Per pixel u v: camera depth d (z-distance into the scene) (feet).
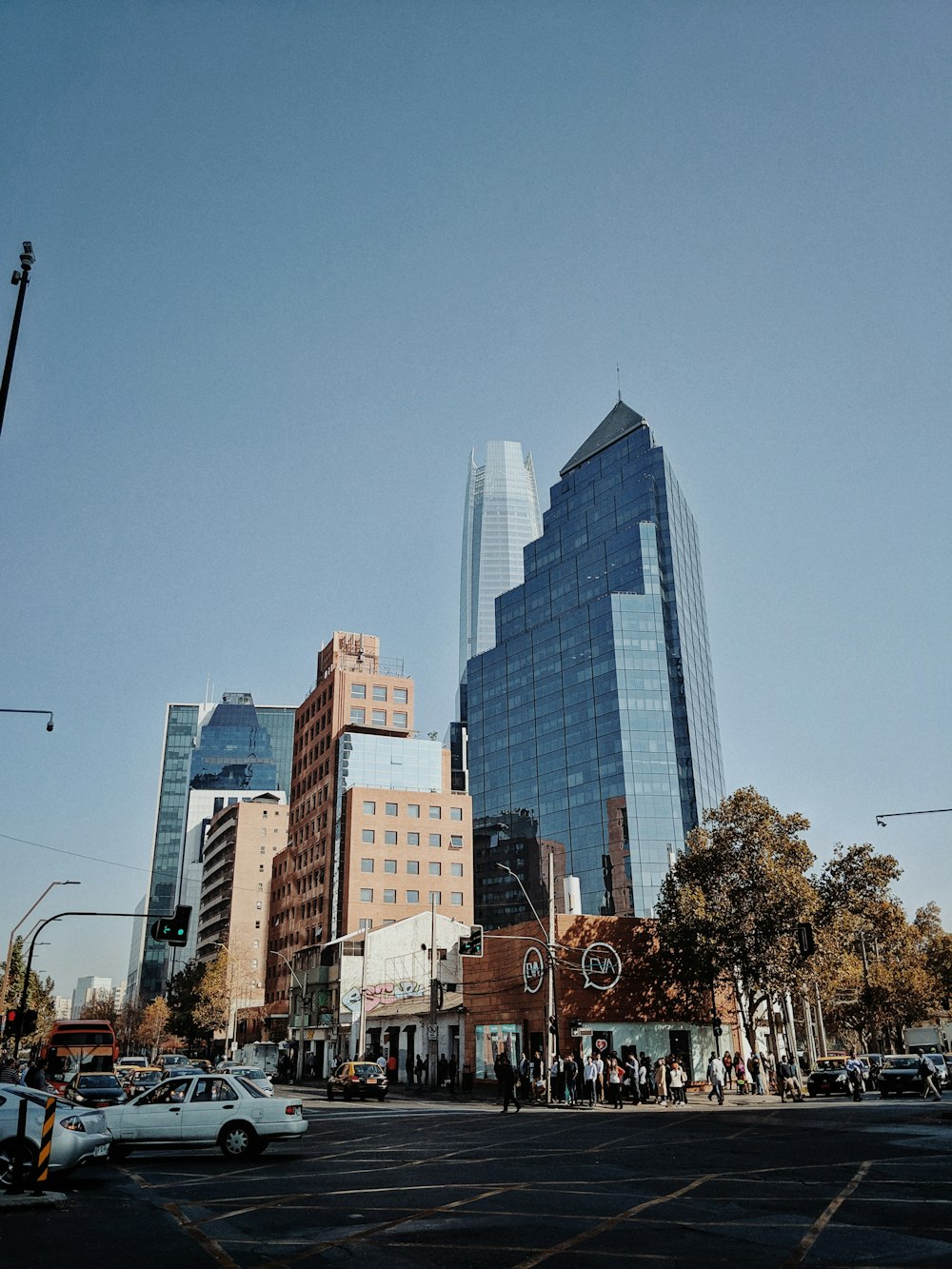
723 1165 61.62
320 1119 111.24
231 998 368.89
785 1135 80.53
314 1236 39.47
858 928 182.19
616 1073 128.36
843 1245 36.73
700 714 497.05
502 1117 111.34
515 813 518.37
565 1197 49.57
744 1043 185.68
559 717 509.76
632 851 447.83
